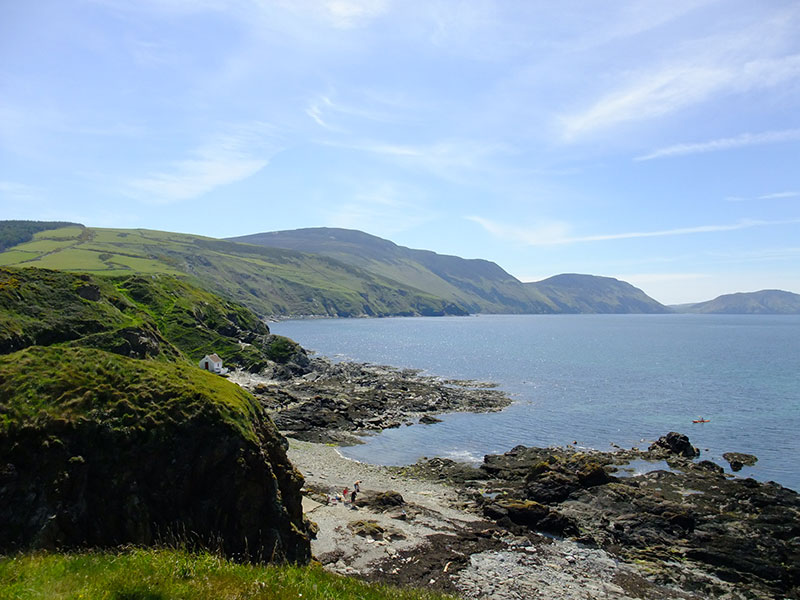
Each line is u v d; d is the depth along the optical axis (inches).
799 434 2598.4
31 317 2433.6
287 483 1231.5
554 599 1105.4
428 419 2876.5
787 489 1733.5
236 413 1169.4
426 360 5807.1
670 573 1245.7
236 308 6053.2
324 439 2497.5
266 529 1096.8
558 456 2165.4
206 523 1042.7
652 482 1839.3
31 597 442.3
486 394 3651.6
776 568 1253.1
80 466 957.2
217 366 3863.2
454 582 1149.1
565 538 1443.2
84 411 1031.0
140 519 977.5
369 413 3004.4
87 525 933.8
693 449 2240.4
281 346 4835.1
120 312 3053.6
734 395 3644.2
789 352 6756.9
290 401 3270.2
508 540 1402.6
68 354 1178.6
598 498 1651.1
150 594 467.5
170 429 1074.7
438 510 1606.8
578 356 6225.4
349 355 6309.1
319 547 1269.7
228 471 1085.8
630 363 5516.7
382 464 2124.8
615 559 1320.1
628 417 2982.3
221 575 540.1
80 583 485.4
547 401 3435.0
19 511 883.4
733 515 1552.7
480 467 2052.2
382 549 1284.4
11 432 939.3
